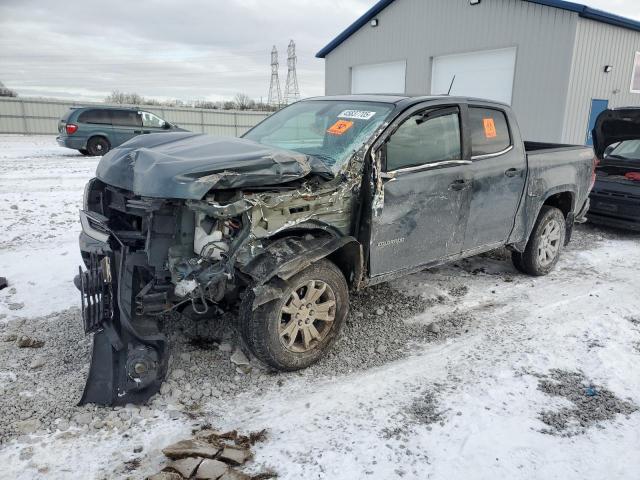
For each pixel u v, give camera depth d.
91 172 13.06
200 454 2.58
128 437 2.77
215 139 3.95
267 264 3.18
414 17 17.09
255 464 2.59
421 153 4.08
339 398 3.21
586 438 2.87
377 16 18.42
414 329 4.23
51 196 9.59
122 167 3.59
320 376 3.47
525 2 13.80
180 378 3.34
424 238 4.16
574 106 13.62
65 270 5.36
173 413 3.00
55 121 29.05
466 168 4.37
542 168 5.20
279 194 3.26
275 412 3.05
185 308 3.59
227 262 3.15
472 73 15.66
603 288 5.29
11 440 2.71
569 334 4.17
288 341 3.44
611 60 14.14
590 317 4.51
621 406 3.18
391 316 4.46
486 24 14.88
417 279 5.41
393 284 5.22
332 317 3.63
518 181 4.92
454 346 3.94
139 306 3.18
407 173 3.93
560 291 5.18
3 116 27.73
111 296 3.22
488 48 14.93
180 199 3.13
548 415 3.07
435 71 16.88
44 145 21.62
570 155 5.61
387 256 3.92
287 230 3.43
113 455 2.63
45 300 4.57
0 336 3.84
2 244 6.27
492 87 15.16
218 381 3.36
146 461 2.60
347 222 3.69
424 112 4.13
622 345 3.99
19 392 3.14
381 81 18.95
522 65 14.13
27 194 9.69
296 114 4.78
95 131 17.06
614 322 4.41
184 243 3.27
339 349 3.85
